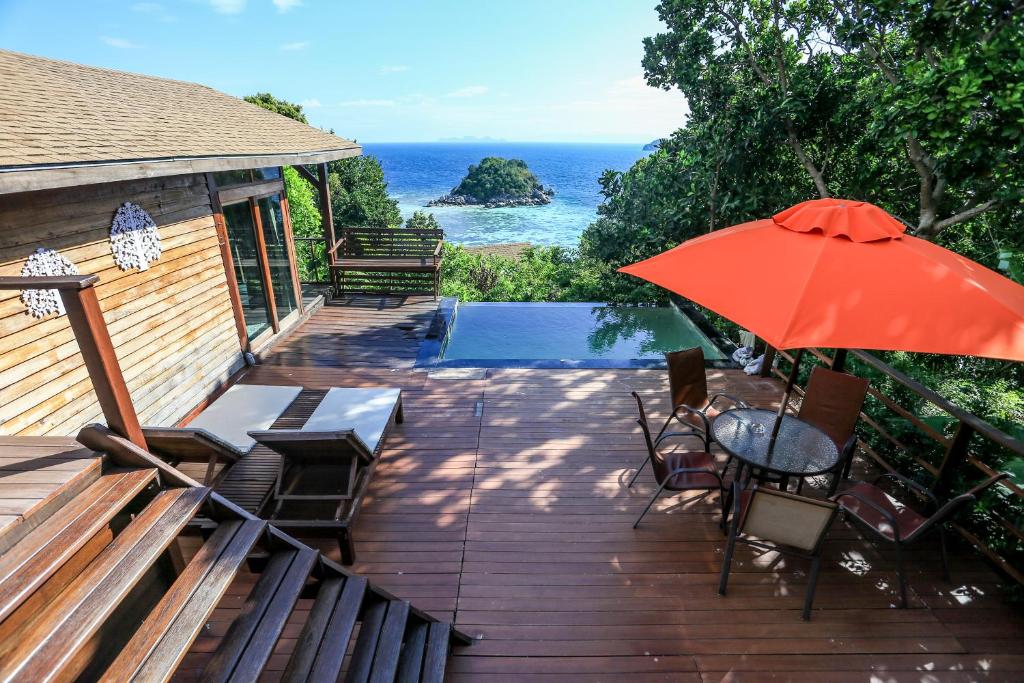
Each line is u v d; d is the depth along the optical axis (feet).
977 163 21.07
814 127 32.07
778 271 8.14
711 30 35.86
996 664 8.68
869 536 11.57
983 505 10.55
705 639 9.12
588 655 8.82
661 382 19.65
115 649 7.60
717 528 11.88
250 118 27.20
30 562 5.61
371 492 13.16
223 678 6.13
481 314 32.86
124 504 6.67
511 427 16.40
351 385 19.49
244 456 13.29
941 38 22.43
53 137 12.34
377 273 33.01
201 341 18.62
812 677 8.43
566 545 11.35
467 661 8.70
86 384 13.62
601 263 57.47
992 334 6.81
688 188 38.55
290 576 7.68
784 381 19.81
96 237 14.01
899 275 7.63
